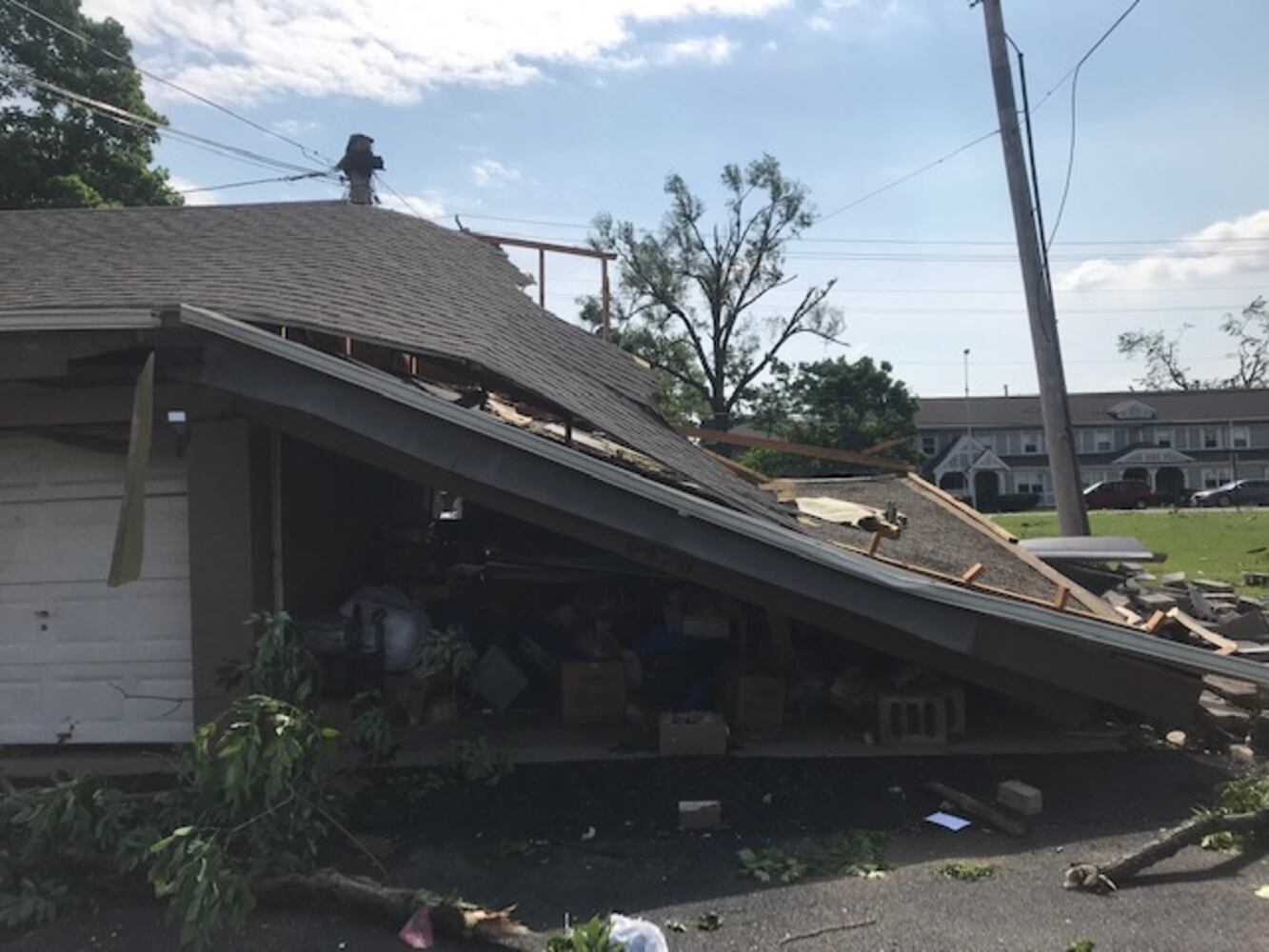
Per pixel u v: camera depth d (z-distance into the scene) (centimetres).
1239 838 450
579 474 568
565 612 791
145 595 660
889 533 691
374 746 556
